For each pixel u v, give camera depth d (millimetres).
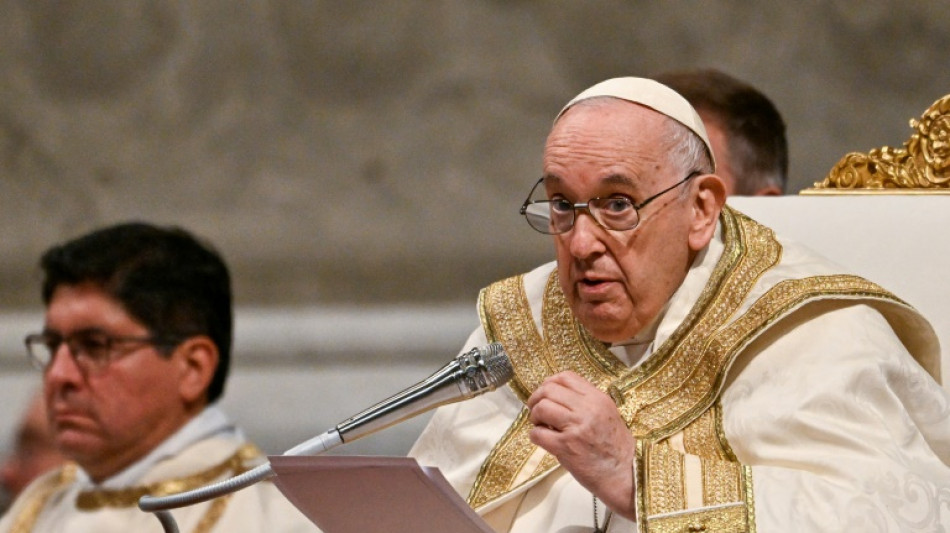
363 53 24172
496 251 23688
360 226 23969
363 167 24109
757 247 9141
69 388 10852
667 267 8617
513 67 23859
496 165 23844
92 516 10938
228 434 11312
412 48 24094
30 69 24625
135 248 10852
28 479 12188
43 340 10898
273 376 22672
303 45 24250
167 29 24578
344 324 23188
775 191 13453
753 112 13336
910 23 22500
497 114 23891
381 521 7777
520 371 9484
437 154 23969
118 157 24531
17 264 24203
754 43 22938
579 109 8641
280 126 24328
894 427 8227
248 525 10898
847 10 22656
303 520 11070
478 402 9648
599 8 23531
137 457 11023
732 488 7754
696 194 8719
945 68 22469
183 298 10930
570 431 7762
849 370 8312
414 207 23953
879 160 10609
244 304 23719
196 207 24344
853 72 22656
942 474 8094
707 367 8695
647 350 9047
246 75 24406
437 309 23484
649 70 23391
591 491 7922
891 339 8656
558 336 9484
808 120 22750
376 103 24172
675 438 8547
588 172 8391
